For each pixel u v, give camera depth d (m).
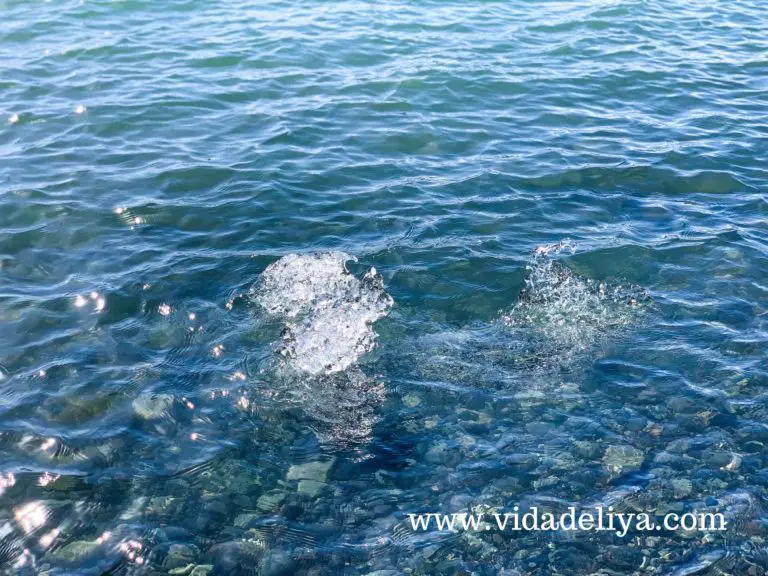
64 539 5.69
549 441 6.62
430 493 6.14
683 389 7.18
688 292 8.61
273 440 6.66
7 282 8.57
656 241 9.55
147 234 9.62
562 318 8.26
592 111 13.42
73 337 7.79
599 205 10.43
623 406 7.00
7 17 16.97
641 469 6.30
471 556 5.59
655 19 18.22
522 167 11.44
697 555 5.55
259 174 11.11
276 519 5.90
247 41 16.20
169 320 8.10
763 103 13.80
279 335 7.95
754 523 5.78
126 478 6.22
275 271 8.90
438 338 7.97
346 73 14.79
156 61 15.08
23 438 6.54
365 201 10.48
